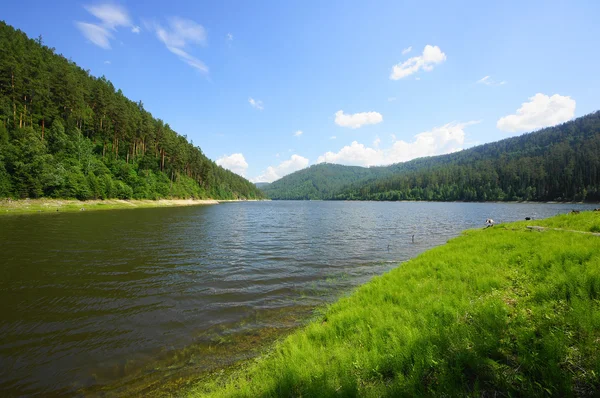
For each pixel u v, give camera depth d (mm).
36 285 12250
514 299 6914
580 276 6914
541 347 4438
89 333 8188
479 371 4242
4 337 7875
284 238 27797
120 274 14195
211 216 53531
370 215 63312
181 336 8062
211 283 13055
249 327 8602
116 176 75438
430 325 6027
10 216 38188
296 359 5590
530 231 16750
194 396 5453
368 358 5129
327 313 8984
